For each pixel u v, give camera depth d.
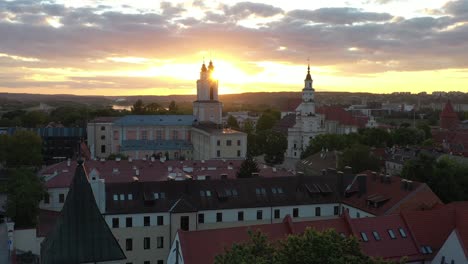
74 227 49.38
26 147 172.12
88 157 184.00
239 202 91.31
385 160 180.38
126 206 85.88
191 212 87.00
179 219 86.69
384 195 90.69
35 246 90.62
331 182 99.38
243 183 94.81
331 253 43.38
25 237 90.19
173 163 136.38
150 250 86.38
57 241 48.62
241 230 68.31
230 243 66.12
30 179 101.00
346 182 99.31
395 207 85.50
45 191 106.25
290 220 71.69
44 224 97.38
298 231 70.94
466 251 66.62
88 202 50.53
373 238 73.31
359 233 73.38
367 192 94.75
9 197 99.44
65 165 129.38
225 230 67.69
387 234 74.31
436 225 76.50
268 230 70.12
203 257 64.12
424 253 72.94
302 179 98.38
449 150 195.38
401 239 74.12
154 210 86.38
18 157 170.38
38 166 175.62
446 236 75.56
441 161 120.12
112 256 49.69
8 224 91.69
